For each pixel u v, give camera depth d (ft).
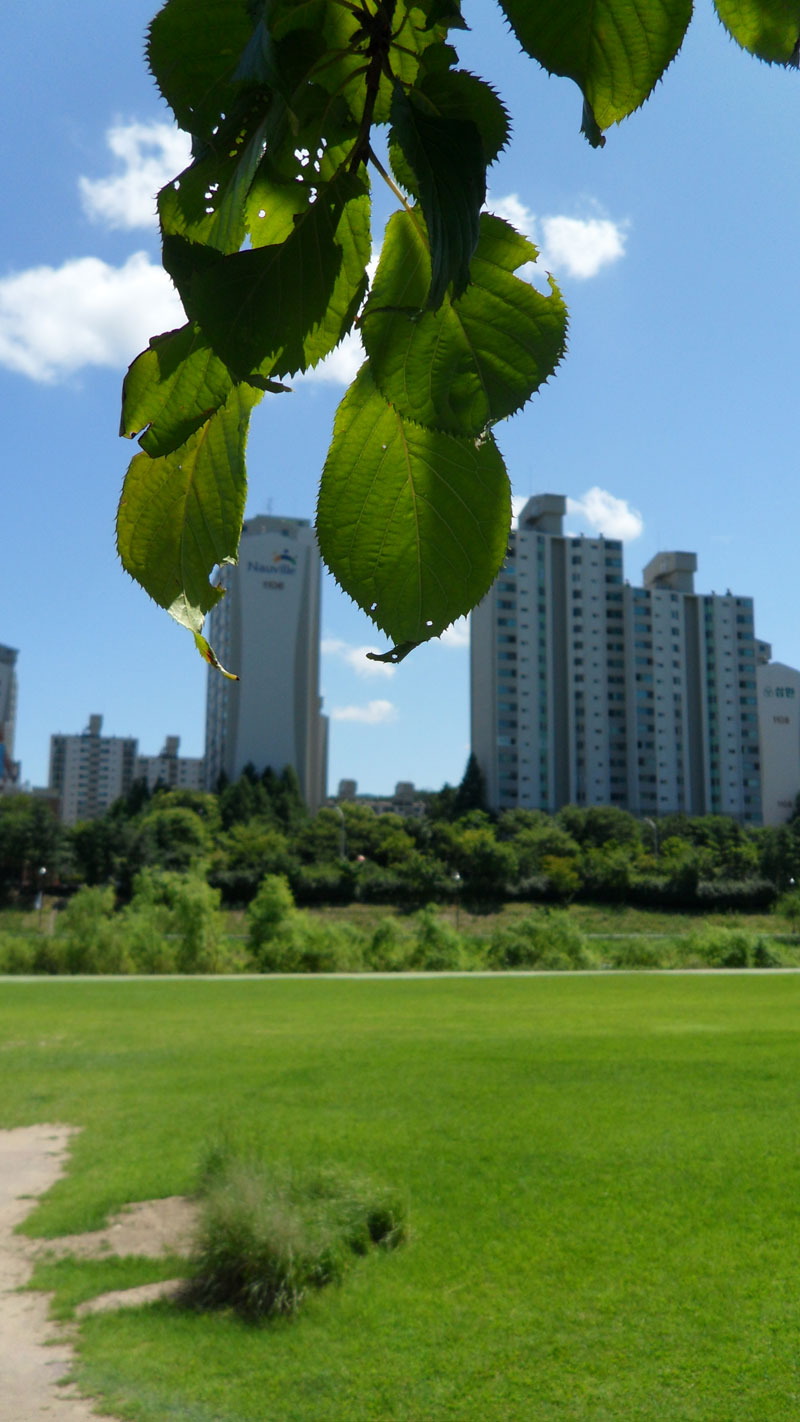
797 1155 35.65
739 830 281.74
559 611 342.64
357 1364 20.92
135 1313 23.90
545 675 336.29
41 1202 32.24
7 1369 21.01
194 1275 25.62
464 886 211.00
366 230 2.36
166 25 2.15
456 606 2.81
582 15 2.36
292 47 2.15
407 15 2.20
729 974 113.09
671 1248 27.04
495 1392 19.58
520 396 2.54
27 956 120.78
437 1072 52.06
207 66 2.17
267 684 345.31
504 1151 36.60
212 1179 30.94
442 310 2.47
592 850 229.86
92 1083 50.44
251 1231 25.07
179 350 2.27
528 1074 51.19
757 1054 56.13
